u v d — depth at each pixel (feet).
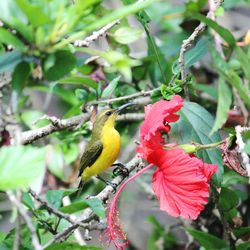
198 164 22.61
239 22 45.27
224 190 30.09
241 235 30.35
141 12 31.40
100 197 28.17
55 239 21.83
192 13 19.92
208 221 34.19
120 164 30.94
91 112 32.55
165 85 29.09
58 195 25.70
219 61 19.83
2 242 23.94
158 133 22.89
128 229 42.65
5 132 24.84
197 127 26.71
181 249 40.01
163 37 44.39
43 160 18.89
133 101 36.52
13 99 20.90
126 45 34.22
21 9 17.76
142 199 44.19
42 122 37.58
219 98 19.69
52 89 36.11
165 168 22.81
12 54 19.85
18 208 19.39
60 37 19.16
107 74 35.37
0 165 18.84
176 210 22.59
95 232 35.83
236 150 23.68
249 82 21.18
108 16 18.88
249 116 21.29
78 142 39.29
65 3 18.44
